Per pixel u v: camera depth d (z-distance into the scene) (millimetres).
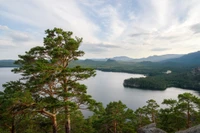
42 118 16969
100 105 15930
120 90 137625
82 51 15469
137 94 123312
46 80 12992
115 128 25562
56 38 14070
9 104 10602
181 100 24125
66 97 14000
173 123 24969
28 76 14562
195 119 25125
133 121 34906
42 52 14797
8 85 14039
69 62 16234
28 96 11281
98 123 25594
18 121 14828
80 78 14977
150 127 19016
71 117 19875
